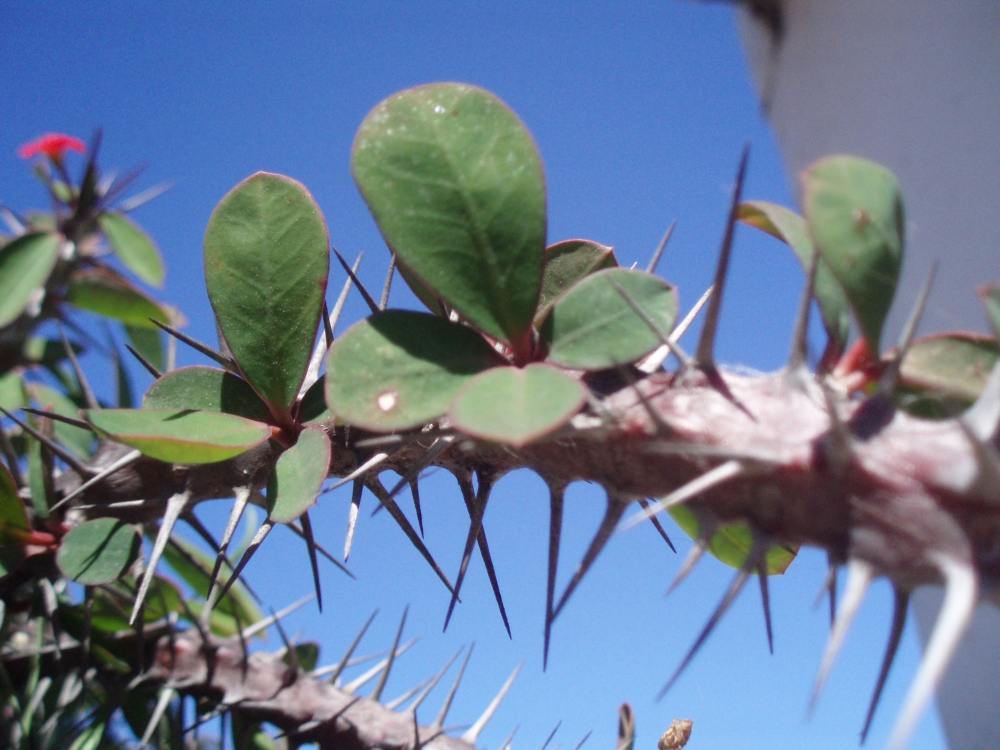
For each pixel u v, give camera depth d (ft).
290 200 0.57
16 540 0.63
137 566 0.71
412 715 0.70
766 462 0.42
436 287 0.49
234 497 0.60
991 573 0.39
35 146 1.12
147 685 0.70
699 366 0.46
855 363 0.50
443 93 0.52
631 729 0.69
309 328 0.56
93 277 0.98
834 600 0.50
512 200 0.50
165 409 0.55
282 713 0.69
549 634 0.48
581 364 0.48
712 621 0.43
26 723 0.71
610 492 0.48
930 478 0.40
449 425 0.49
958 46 1.15
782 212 0.52
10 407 0.90
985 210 1.05
